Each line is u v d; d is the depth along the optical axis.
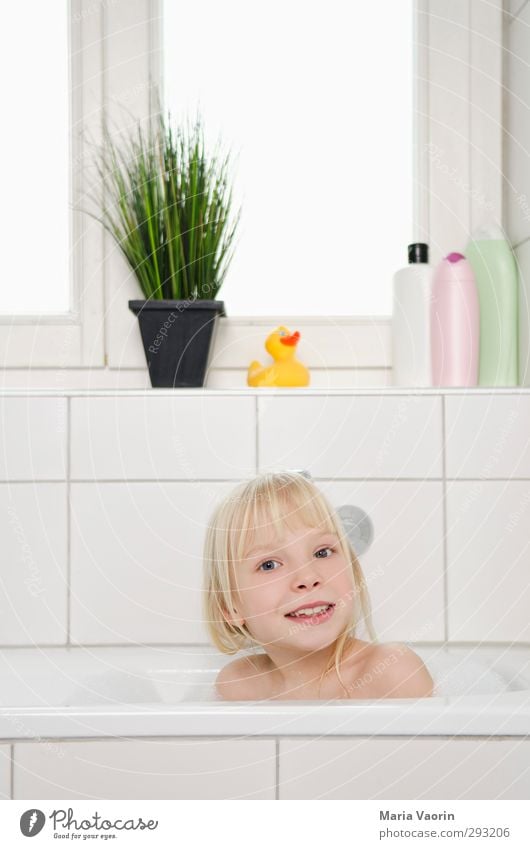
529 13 1.21
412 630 1.15
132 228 1.24
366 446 1.16
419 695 0.93
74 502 1.17
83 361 1.30
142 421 1.17
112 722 0.68
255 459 1.16
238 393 1.16
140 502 1.17
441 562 1.15
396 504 1.16
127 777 0.68
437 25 1.32
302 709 0.69
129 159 1.30
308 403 1.16
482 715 0.68
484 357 1.23
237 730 0.68
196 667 1.08
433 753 0.68
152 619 1.17
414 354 1.21
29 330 1.30
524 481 1.15
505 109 1.32
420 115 1.32
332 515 1.03
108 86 1.31
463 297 1.20
